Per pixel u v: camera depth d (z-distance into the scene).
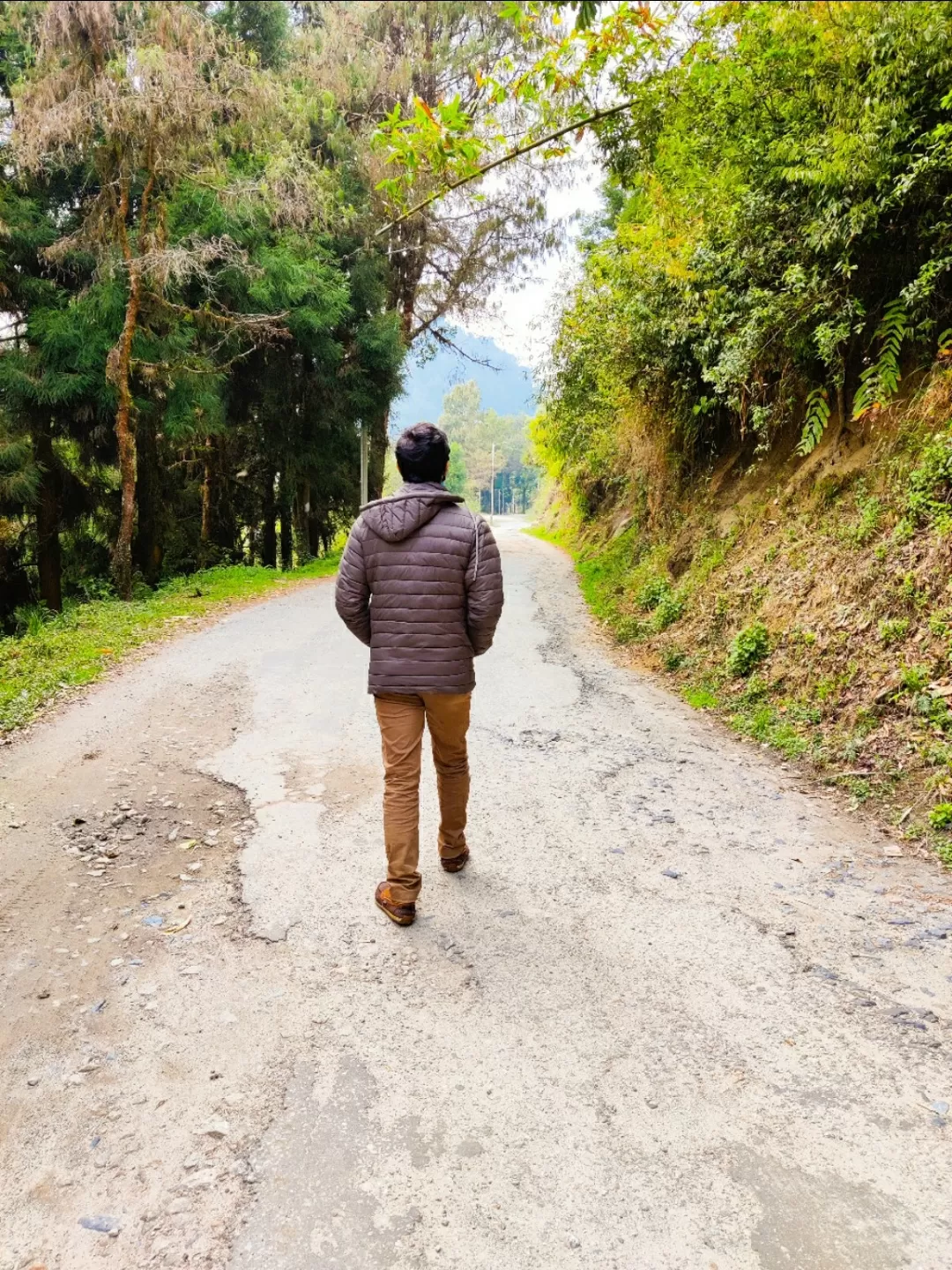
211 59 11.79
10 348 14.62
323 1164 2.09
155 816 4.36
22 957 3.04
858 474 6.54
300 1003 2.76
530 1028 2.62
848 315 5.81
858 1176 2.04
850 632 5.50
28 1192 2.01
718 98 5.50
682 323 8.09
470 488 109.06
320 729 5.86
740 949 3.07
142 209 12.88
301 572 18.91
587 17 2.71
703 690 6.78
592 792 4.71
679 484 10.98
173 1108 2.28
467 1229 1.90
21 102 11.23
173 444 18.41
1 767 5.17
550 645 9.30
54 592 17.64
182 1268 1.81
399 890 3.24
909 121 4.85
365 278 19.92
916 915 3.29
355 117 19.39
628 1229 1.90
